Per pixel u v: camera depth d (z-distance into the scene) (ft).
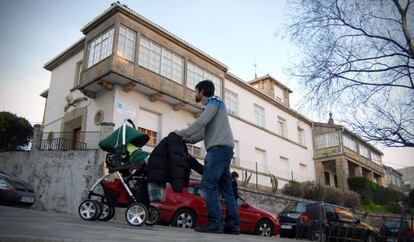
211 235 13.67
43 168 49.52
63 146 58.23
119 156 19.43
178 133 16.05
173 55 65.67
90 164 45.68
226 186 16.63
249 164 81.35
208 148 15.88
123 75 55.52
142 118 60.70
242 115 83.20
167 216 33.24
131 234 11.04
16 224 10.72
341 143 108.27
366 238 40.88
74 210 44.65
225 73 78.07
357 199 89.81
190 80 67.82
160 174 16.17
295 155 100.68
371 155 133.39
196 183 36.65
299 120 107.45
